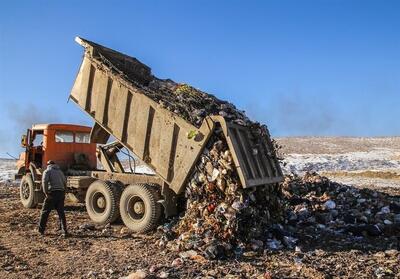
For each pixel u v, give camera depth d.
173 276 6.58
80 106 11.15
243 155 8.92
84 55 11.16
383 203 12.41
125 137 10.38
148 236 9.59
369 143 63.78
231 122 9.23
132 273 6.54
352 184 22.77
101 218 10.76
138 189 9.98
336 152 53.12
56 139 13.54
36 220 11.51
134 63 11.72
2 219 11.58
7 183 22.27
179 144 9.39
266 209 9.68
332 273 6.81
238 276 6.57
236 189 8.59
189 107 9.84
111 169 12.54
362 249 8.52
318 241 9.17
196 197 9.16
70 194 13.25
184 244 8.10
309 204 11.94
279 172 10.57
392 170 34.31
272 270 6.99
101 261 7.51
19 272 6.93
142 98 10.07
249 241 8.39
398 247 8.59
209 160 8.94
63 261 7.56
